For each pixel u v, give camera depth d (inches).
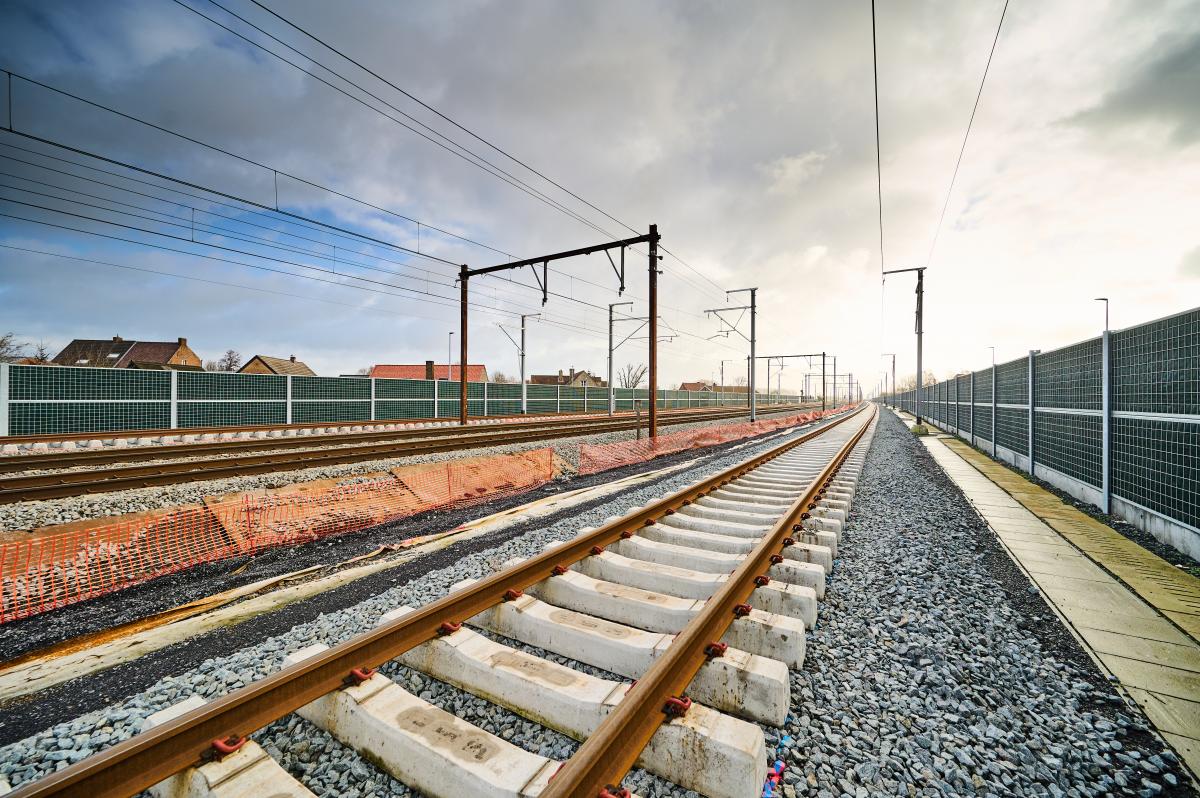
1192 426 233.5
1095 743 102.2
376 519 330.6
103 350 2222.0
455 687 119.4
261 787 83.4
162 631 173.3
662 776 90.9
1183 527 235.1
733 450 673.6
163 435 663.1
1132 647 141.4
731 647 130.6
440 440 575.5
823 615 155.6
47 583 217.0
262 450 538.6
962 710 110.7
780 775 91.2
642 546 200.1
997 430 592.4
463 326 835.4
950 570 198.1
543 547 223.8
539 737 102.0
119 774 76.9
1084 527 272.4
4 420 589.6
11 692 137.5
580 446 587.8
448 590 174.6
